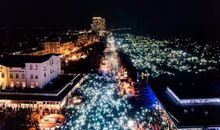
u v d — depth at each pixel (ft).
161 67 419.13
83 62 466.29
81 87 303.27
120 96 270.05
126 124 200.34
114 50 627.05
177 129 180.55
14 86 281.13
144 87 289.33
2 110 236.02
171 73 368.48
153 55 545.03
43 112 230.48
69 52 582.35
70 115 221.25
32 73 276.00
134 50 624.59
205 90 234.58
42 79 277.44
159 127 196.95
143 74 335.26
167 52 592.60
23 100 245.45
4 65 280.10
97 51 611.88
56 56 325.01
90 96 269.03
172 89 240.12
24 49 552.41
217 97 216.95
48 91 258.78
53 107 243.81
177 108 209.05
